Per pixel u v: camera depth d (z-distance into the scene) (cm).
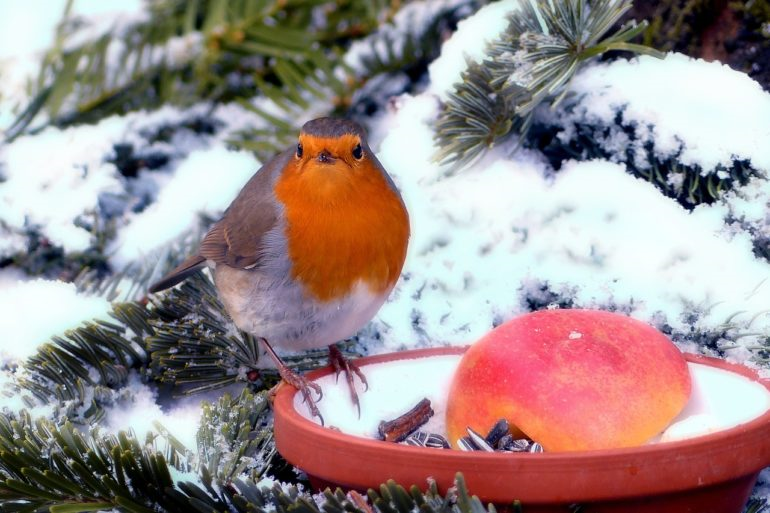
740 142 566
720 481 394
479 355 470
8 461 463
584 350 448
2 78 812
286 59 770
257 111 755
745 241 564
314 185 563
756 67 611
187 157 774
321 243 568
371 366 537
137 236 721
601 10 578
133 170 770
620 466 380
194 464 479
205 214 729
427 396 530
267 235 579
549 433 437
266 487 434
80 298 671
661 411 437
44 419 507
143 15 804
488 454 384
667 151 583
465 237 619
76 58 791
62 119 795
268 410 566
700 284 554
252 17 775
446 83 652
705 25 624
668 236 576
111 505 443
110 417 574
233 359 612
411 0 764
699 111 582
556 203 608
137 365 614
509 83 588
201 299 645
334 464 413
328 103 757
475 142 628
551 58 585
